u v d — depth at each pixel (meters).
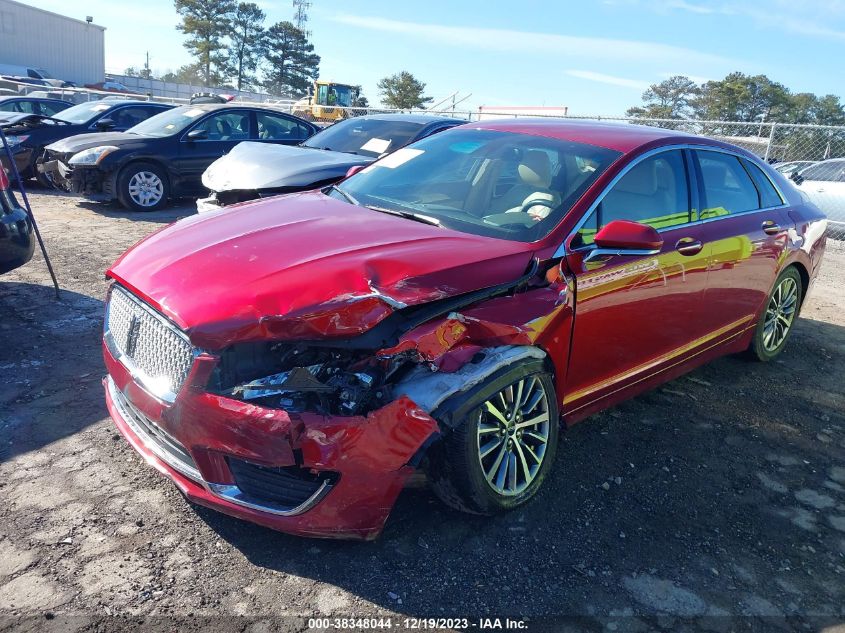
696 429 4.04
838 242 11.74
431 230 3.18
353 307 2.43
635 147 3.67
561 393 3.22
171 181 10.29
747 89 60.91
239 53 87.19
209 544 2.73
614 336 3.40
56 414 3.66
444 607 2.49
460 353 2.69
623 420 4.09
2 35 43.88
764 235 4.47
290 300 2.45
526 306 2.88
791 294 5.18
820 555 2.96
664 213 3.74
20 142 11.23
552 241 3.11
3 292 5.69
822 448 3.94
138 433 2.84
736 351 4.77
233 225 3.23
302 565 2.65
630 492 3.33
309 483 2.48
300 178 6.46
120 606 2.38
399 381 2.61
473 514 3.01
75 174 9.66
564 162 3.58
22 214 5.07
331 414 2.41
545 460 3.17
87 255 7.14
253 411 2.36
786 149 13.45
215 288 2.57
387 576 2.62
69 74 49.09
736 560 2.88
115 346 2.95
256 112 11.07
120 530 2.77
